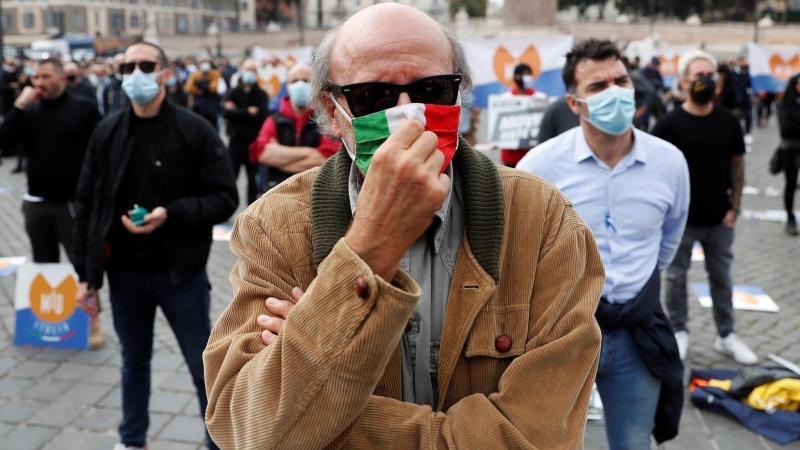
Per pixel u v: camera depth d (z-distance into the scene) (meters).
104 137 3.29
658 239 2.82
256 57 13.20
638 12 66.50
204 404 3.37
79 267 3.37
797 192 10.71
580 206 2.81
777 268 6.93
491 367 1.38
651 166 2.79
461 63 1.48
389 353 1.19
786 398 3.83
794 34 47.19
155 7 78.94
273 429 1.17
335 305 1.18
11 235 8.37
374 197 1.17
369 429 1.31
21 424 3.89
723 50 47.97
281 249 1.43
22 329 4.98
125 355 3.39
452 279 1.41
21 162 12.75
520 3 24.78
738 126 4.58
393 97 1.30
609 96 2.67
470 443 1.29
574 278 1.42
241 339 1.33
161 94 3.29
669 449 3.65
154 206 3.26
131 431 3.40
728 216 4.70
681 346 4.75
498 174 1.47
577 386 1.37
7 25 71.38
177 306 3.30
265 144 5.15
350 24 1.38
